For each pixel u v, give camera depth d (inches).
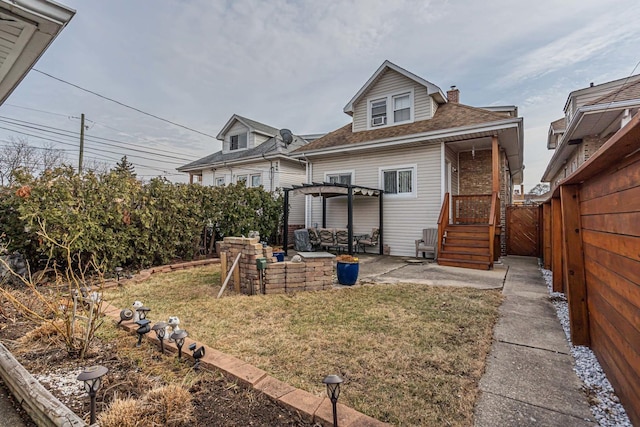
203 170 708.0
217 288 206.7
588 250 114.2
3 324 132.7
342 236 402.0
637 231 71.5
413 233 383.2
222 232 360.8
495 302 176.4
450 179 399.9
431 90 392.5
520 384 92.0
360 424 69.2
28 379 86.0
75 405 78.4
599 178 99.3
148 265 276.2
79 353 105.8
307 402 77.8
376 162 412.8
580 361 106.2
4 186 210.4
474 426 73.6
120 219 243.0
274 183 575.2
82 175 235.0
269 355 108.4
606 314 95.4
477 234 327.3
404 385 90.1
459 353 111.5
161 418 70.6
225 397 82.1
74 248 208.7
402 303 173.9
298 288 201.8
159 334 105.8
